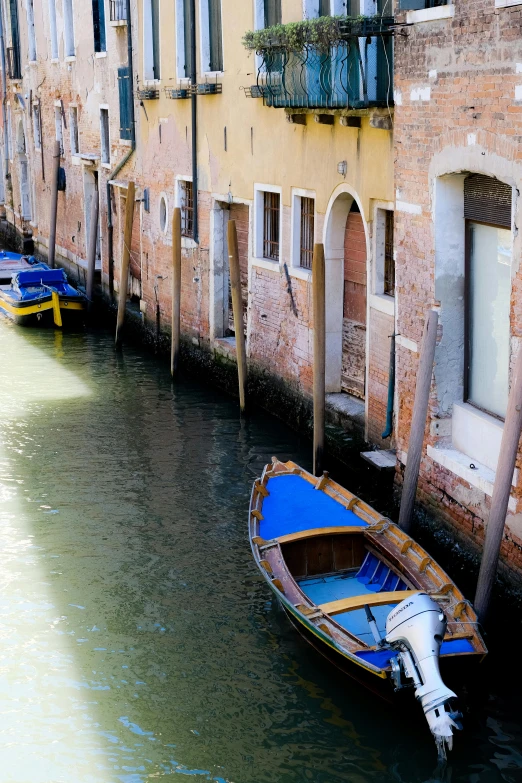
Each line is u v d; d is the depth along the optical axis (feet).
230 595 28.30
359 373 38.75
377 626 23.98
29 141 87.76
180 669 24.73
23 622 26.89
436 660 20.77
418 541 29.78
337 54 32.96
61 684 24.13
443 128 26.81
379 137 33.42
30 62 83.97
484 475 26.63
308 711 22.97
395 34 28.84
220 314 49.85
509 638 24.68
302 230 41.04
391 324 33.76
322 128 37.55
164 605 27.78
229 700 23.47
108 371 52.80
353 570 27.53
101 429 42.75
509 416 22.93
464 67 25.49
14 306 62.49
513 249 24.16
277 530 28.17
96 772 21.08
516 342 24.23
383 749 21.66
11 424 43.42
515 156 23.71
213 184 48.47
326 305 39.06
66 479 36.99
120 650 25.58
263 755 21.58
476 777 20.76
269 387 44.39
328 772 21.03
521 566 24.62
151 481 36.76
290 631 26.40
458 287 28.19
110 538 31.99
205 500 34.99
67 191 76.89
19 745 21.89
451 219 27.73
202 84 47.21
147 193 57.47
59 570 29.81
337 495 30.04
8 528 32.73
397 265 30.27
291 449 40.11
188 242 51.78
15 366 53.57
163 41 53.01
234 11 44.27
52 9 75.72
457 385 28.76
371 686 22.20
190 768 21.21
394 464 31.99
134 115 58.80
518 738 21.80
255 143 43.62
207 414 44.88
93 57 66.33
